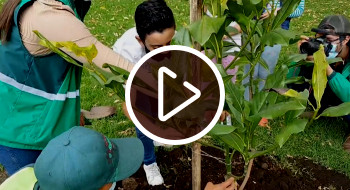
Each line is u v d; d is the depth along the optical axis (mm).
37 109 1818
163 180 2711
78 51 1263
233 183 1898
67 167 1299
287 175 2793
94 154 1349
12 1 1610
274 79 1626
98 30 5754
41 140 1865
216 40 1475
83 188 1318
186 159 2893
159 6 1829
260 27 1503
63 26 1538
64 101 1848
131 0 7465
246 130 1543
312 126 3289
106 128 3266
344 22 2887
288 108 1256
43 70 1729
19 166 1959
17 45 1646
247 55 1618
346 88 2947
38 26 1554
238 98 1495
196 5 1388
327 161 2939
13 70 1720
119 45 2379
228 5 1369
